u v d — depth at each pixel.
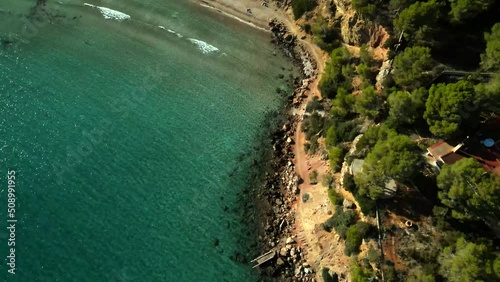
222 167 70.44
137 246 62.56
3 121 72.94
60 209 64.81
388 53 70.25
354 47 77.56
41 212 64.31
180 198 67.12
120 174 68.69
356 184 58.59
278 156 71.25
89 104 75.94
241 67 81.50
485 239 52.38
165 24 86.81
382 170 55.19
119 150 71.06
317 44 81.81
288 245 62.59
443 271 51.25
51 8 88.25
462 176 51.38
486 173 51.06
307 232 63.12
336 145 66.50
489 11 66.38
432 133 60.56
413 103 60.59
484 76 61.28
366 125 66.00
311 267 60.50
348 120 68.88
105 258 61.28
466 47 66.31
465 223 54.19
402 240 55.28
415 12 63.94
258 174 69.81
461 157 57.00
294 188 67.44
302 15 84.62
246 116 75.81
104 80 79.00
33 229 62.84
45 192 66.19
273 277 60.94
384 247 55.34
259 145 72.81
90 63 81.12
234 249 63.19
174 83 79.00
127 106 76.00
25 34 84.69
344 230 59.12
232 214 66.12
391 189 57.72
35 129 72.44
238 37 85.44
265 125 74.94
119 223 64.25
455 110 55.94
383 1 72.06
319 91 76.56
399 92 61.12
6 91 76.69
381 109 65.81
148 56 82.38
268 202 67.12
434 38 66.75
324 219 62.81
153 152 71.19
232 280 60.81
